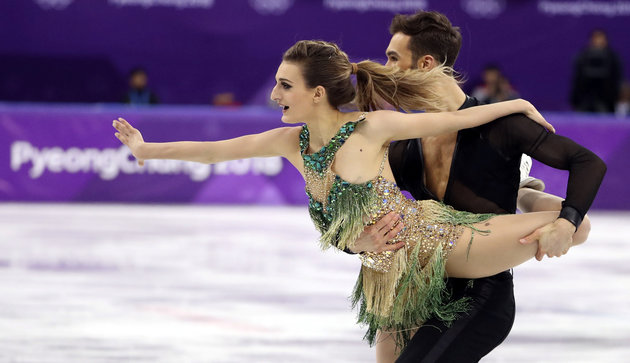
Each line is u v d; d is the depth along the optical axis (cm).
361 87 936
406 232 899
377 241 895
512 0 4297
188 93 4303
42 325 1520
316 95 895
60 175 3225
